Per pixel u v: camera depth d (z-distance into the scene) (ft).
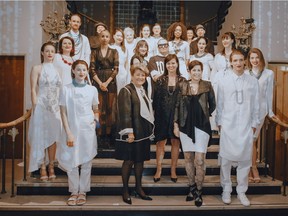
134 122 11.09
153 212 10.98
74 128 10.93
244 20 17.17
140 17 26.91
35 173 13.30
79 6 29.55
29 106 18.51
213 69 15.76
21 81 19.54
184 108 11.27
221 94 11.62
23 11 18.26
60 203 11.14
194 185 11.59
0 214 10.87
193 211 11.08
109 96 14.25
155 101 12.14
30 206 10.85
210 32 28.84
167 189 12.19
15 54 18.40
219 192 12.41
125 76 15.42
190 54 17.67
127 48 16.66
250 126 11.42
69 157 10.94
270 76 12.68
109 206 10.90
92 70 13.97
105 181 12.35
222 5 25.94
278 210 11.35
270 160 16.34
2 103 19.72
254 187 12.64
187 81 11.56
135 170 11.64
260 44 17.46
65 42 12.66
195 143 11.16
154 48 16.90
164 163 13.65
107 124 14.44
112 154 14.35
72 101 10.96
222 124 11.51
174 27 15.81
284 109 16.51
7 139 19.98
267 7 17.44
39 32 18.29
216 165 13.53
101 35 13.96
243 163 11.49
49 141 12.02
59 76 12.29
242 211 11.26
